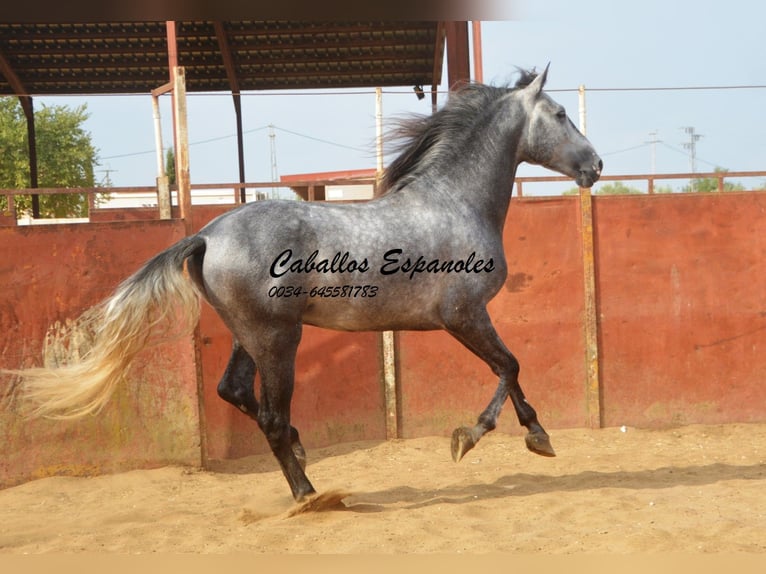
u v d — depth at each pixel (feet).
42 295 21.12
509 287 26.12
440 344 25.88
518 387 17.81
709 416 26.71
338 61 47.24
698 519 15.69
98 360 15.61
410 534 15.10
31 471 20.93
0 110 85.61
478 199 18.04
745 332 26.81
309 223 16.25
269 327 16.05
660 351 26.61
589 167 18.89
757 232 26.84
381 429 25.71
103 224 21.58
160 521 16.94
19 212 74.74
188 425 22.18
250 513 16.87
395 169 18.15
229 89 50.42
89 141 87.56
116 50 45.24
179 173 22.35
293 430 17.44
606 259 26.48
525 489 19.25
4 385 20.71
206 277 16.03
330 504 17.03
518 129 18.65
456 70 34.81
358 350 25.57
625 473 20.74
